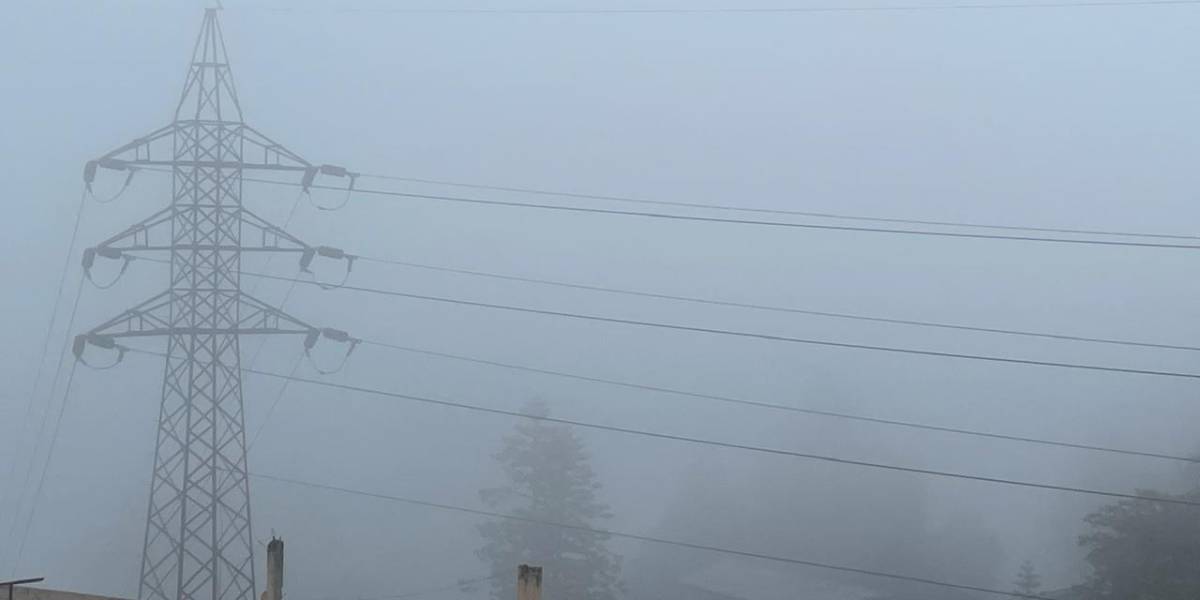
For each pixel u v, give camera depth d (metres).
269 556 13.73
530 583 12.63
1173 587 34.72
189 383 27.92
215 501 27.25
